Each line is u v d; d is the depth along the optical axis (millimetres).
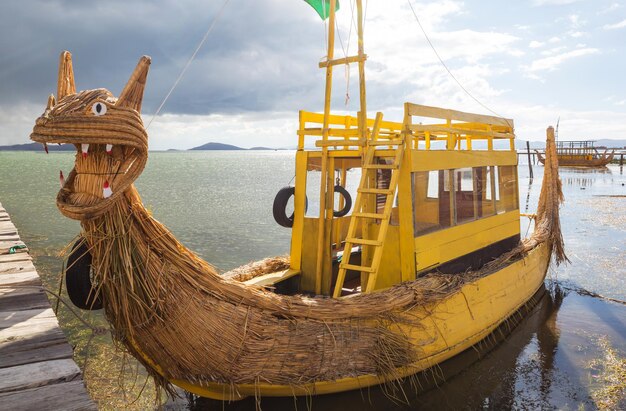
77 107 4078
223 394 5645
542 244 11180
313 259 7613
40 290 5117
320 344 5570
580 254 15367
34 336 3957
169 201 32375
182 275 4918
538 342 8586
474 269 8484
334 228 8219
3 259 6438
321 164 7516
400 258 6930
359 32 7051
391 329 6125
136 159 4383
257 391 5414
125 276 4551
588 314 10062
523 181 52031
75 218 4266
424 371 6773
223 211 27062
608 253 15445
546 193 12508
